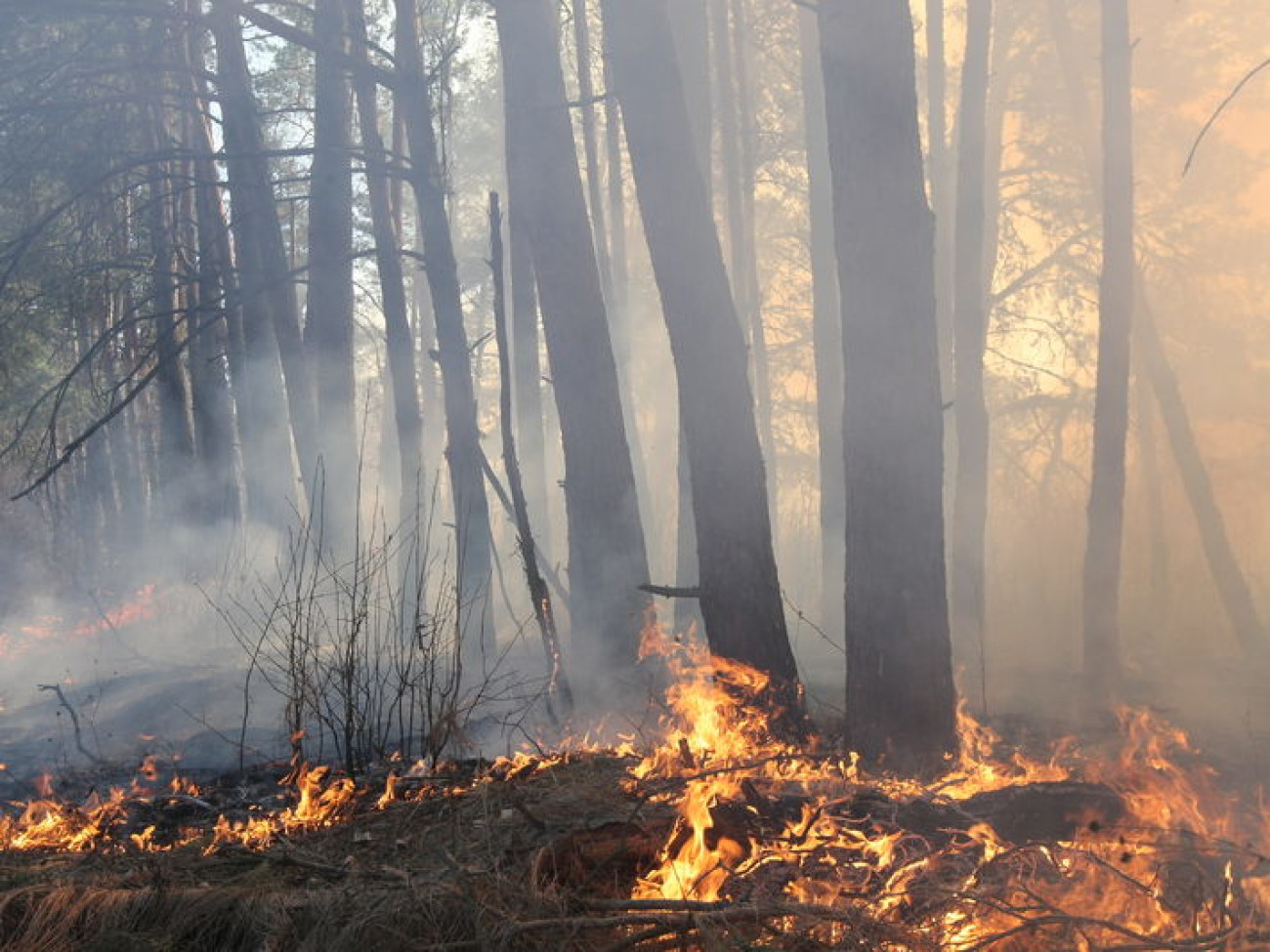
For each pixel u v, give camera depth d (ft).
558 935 13.71
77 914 14.80
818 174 44.09
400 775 22.58
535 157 32.40
